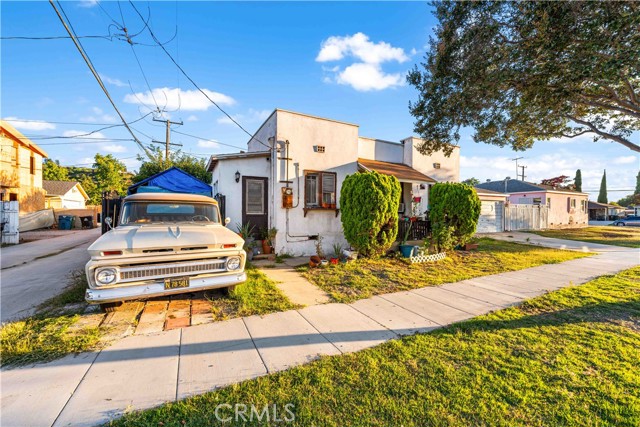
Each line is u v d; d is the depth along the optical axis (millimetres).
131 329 3713
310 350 3230
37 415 2152
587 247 12359
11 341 3246
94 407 2262
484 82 6609
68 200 27703
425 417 2193
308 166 9477
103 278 3629
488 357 3100
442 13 7230
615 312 4469
